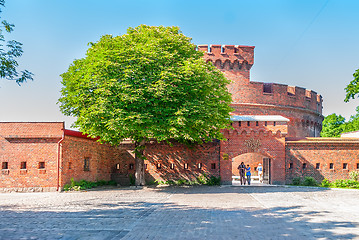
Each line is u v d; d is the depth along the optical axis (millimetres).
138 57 25406
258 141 32594
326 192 25234
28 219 13219
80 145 29172
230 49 45188
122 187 30656
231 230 10797
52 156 26438
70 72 31422
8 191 26172
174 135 25734
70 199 20688
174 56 27062
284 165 32375
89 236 10172
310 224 11844
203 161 32969
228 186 30969
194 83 25891
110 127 23609
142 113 24859
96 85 25344
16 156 26719
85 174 29734
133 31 28688
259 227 11297
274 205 17328
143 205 17422
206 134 28891
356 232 10516
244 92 44656
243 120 32656
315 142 32594
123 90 24625
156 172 33281
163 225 11719
